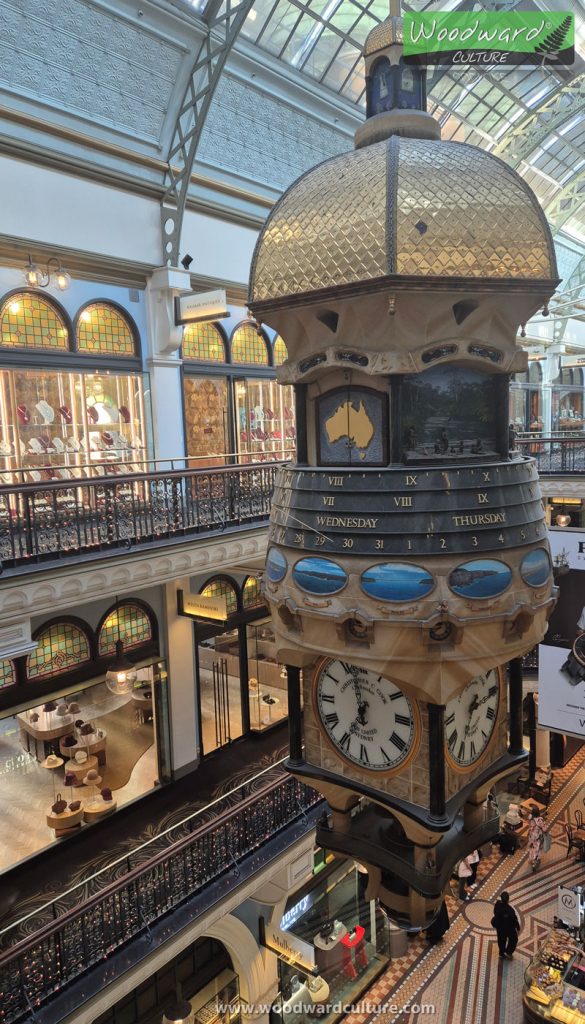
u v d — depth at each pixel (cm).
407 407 236
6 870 765
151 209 1001
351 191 224
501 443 250
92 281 956
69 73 857
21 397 879
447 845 248
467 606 219
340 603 229
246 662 1155
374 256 214
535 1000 863
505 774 262
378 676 242
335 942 995
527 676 1205
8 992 519
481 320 231
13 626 655
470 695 252
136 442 1027
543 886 1168
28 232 842
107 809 882
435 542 221
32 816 833
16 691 820
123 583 754
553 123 1681
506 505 232
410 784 233
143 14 877
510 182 228
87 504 934
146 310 1034
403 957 1030
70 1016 531
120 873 765
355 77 1245
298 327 250
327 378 255
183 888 664
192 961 895
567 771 1560
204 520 896
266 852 738
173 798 952
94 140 896
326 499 238
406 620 218
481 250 217
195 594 1020
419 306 221
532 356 2088
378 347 230
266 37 1073
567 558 871
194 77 990
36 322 893
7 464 861
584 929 985
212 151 1090
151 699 988
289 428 1374
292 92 1167
